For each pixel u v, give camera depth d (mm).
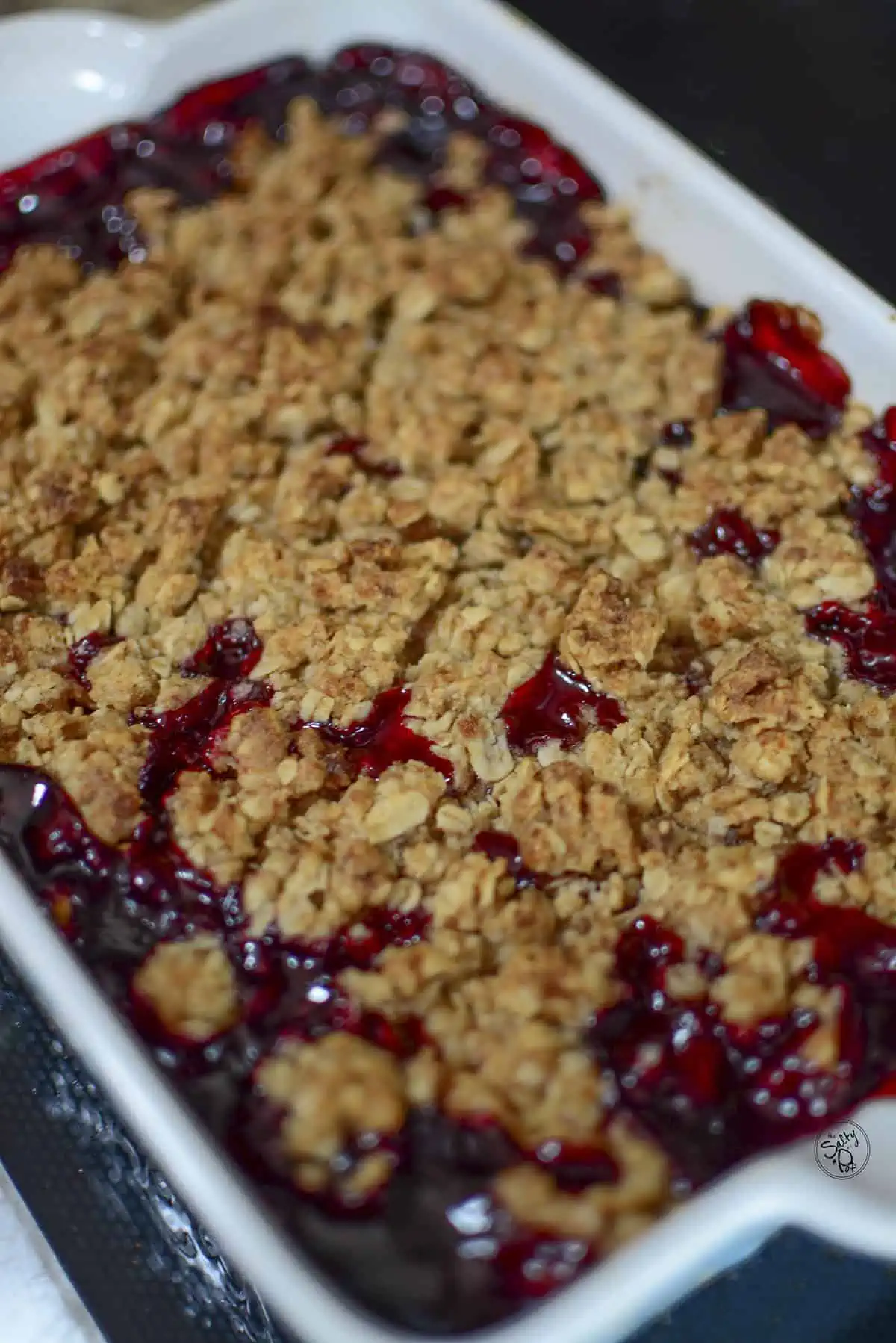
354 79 686
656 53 692
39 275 643
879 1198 464
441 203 667
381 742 543
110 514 589
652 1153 482
